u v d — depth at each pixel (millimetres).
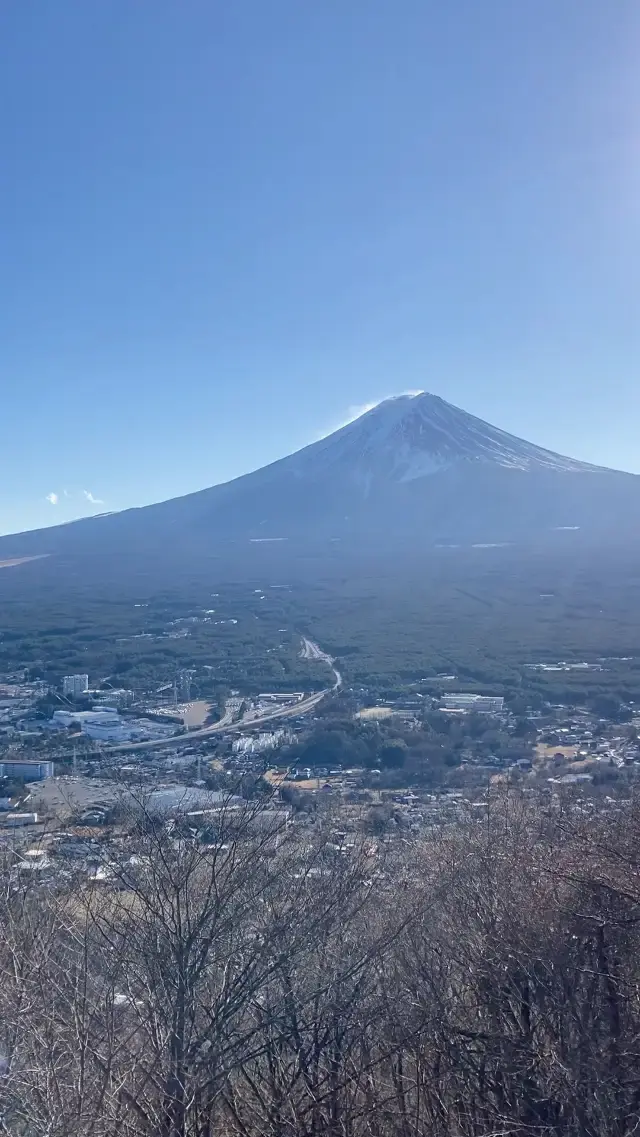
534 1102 4191
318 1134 3801
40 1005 3525
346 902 4258
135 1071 3553
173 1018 3598
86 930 3902
